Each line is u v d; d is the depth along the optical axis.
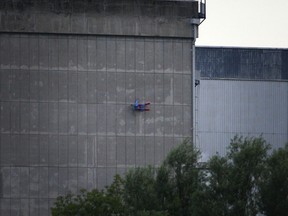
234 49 178.12
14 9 134.50
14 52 134.38
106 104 135.38
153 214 119.81
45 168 134.00
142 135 135.75
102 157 134.88
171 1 137.12
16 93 134.12
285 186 123.06
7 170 133.75
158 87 136.38
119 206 122.56
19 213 133.50
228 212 122.06
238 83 175.62
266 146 125.62
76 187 134.25
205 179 124.19
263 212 123.81
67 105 134.75
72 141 134.62
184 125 136.62
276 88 176.88
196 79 159.12
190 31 137.38
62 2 135.12
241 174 123.00
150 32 136.50
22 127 134.12
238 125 175.00
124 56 136.00
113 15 136.00
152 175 124.38
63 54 134.88
